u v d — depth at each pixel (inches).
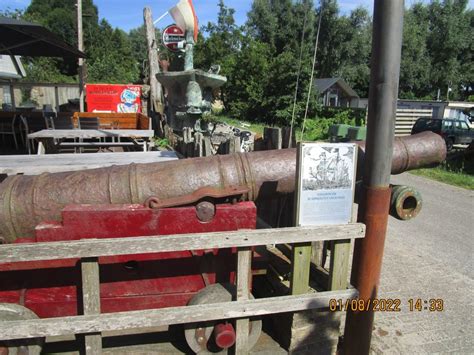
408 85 1801.2
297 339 111.7
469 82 1824.6
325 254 137.6
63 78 1291.8
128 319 91.7
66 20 1736.0
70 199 108.0
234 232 94.6
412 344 129.9
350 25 1675.7
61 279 103.0
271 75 1023.6
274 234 97.2
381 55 94.9
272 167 120.8
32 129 347.3
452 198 352.2
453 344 130.7
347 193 104.3
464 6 1818.4
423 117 769.6
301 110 955.3
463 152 575.8
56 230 100.0
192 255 108.4
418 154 136.9
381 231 104.5
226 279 112.4
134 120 393.1
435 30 1811.0
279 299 101.5
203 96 482.3
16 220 105.8
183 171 116.2
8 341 94.8
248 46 1304.1
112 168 117.2
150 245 89.0
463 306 155.1
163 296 109.3
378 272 107.7
